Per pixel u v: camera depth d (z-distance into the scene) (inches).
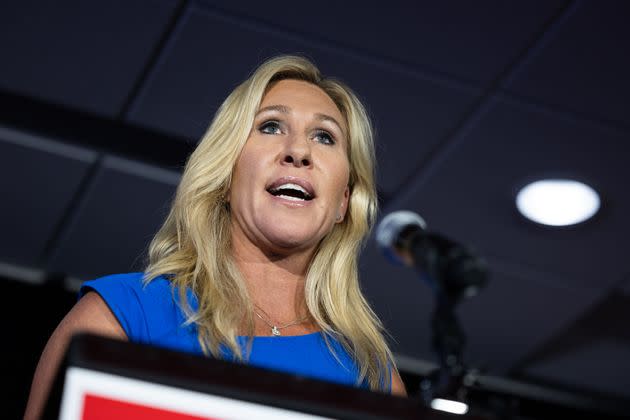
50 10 118.3
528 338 171.8
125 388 31.4
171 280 56.1
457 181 140.5
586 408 186.9
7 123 130.6
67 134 132.4
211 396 32.3
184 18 118.0
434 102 128.5
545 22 117.8
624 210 145.5
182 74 124.6
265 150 61.5
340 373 57.5
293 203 60.1
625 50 121.0
